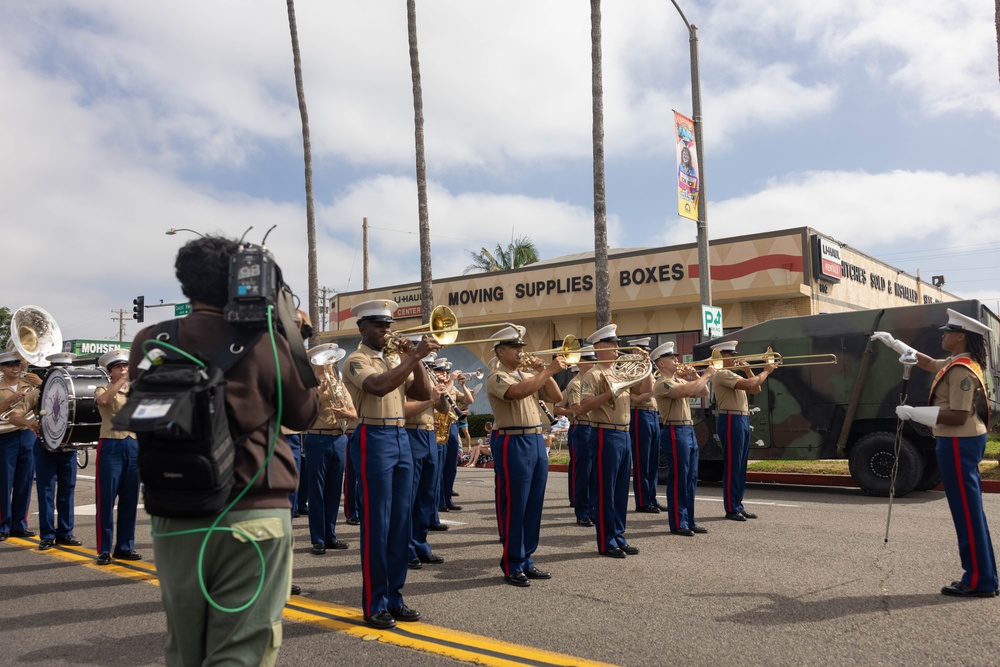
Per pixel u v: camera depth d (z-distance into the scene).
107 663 4.46
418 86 19.02
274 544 2.53
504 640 4.70
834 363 11.52
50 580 6.57
